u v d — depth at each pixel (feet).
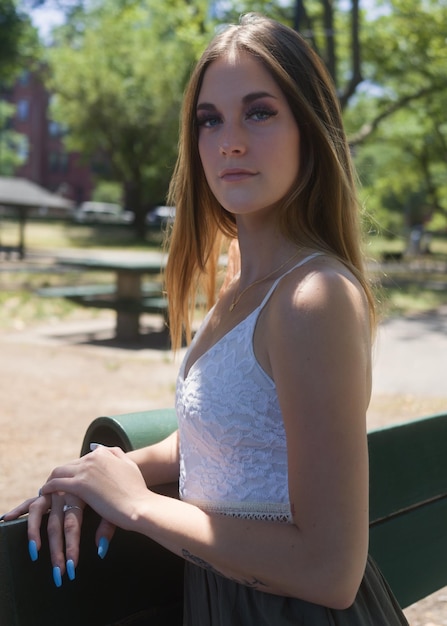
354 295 4.37
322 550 4.11
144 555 5.31
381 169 116.78
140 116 120.88
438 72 63.31
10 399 21.85
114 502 4.60
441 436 7.14
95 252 97.25
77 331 36.29
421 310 47.85
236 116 4.85
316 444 4.13
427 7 59.31
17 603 4.60
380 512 6.35
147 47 122.42
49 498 4.78
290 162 4.88
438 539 7.02
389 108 66.18
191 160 5.69
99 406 21.49
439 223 126.93
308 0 59.52
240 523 4.36
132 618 5.40
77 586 4.90
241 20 5.10
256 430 4.49
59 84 124.26
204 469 4.76
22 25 88.28
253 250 5.06
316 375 4.15
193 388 4.77
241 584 4.68
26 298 45.75
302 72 4.90
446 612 10.19
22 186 81.87
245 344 4.53
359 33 55.42
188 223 5.96
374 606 4.81
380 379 26.17
